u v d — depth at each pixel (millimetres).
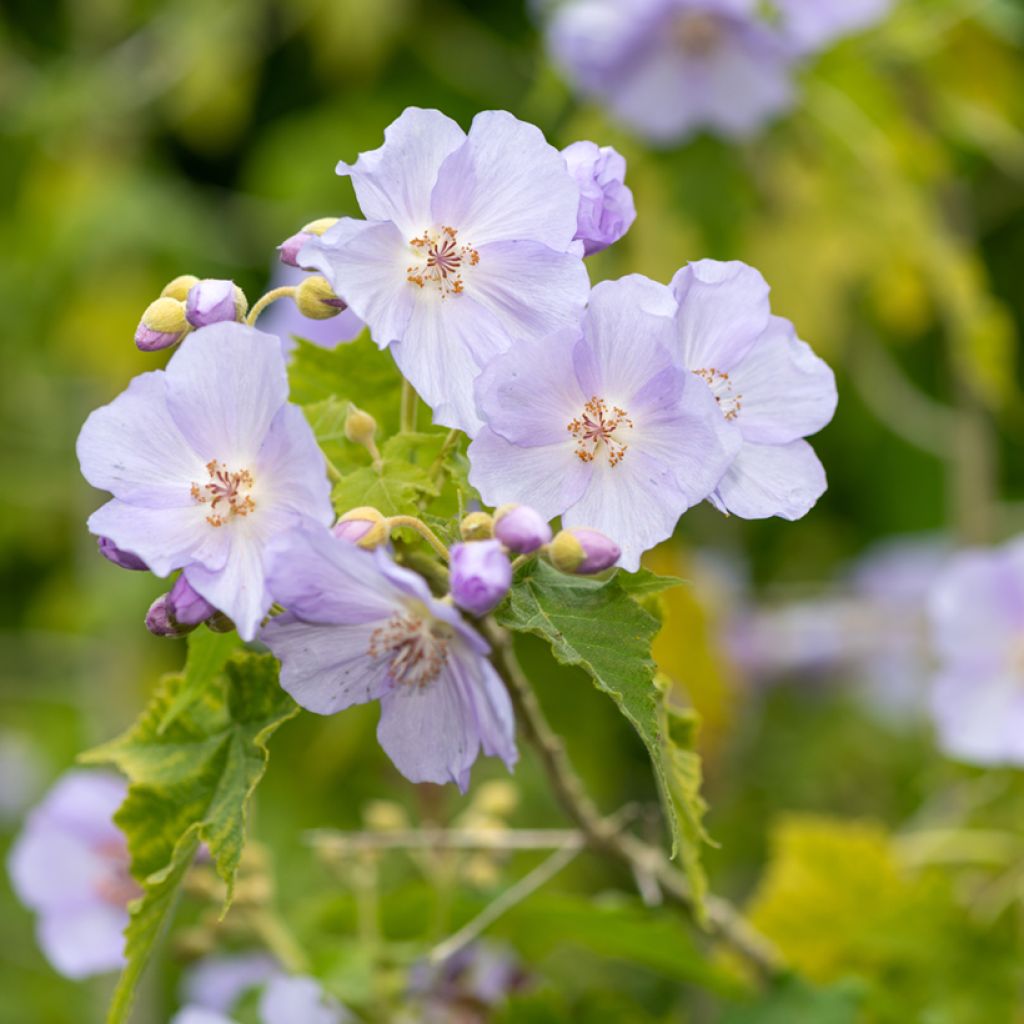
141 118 2146
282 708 1100
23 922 2117
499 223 1080
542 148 1078
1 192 2146
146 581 1898
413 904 1279
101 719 1957
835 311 1731
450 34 2006
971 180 1994
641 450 1066
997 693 1440
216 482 1057
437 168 1077
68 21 2266
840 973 1350
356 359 1132
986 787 1453
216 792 1093
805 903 1348
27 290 2094
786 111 1668
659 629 1051
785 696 2059
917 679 2039
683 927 1250
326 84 2145
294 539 1037
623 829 1184
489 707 1056
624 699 1041
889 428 2168
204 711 1103
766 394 1101
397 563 1078
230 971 1338
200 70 2061
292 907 1673
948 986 1343
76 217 2012
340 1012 1253
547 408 1062
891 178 1693
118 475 1064
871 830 1346
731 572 2027
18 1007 2055
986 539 1750
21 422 2152
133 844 1091
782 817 1854
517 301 1071
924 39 1737
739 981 1265
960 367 1759
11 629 2266
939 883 1341
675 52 1596
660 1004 1675
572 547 1047
